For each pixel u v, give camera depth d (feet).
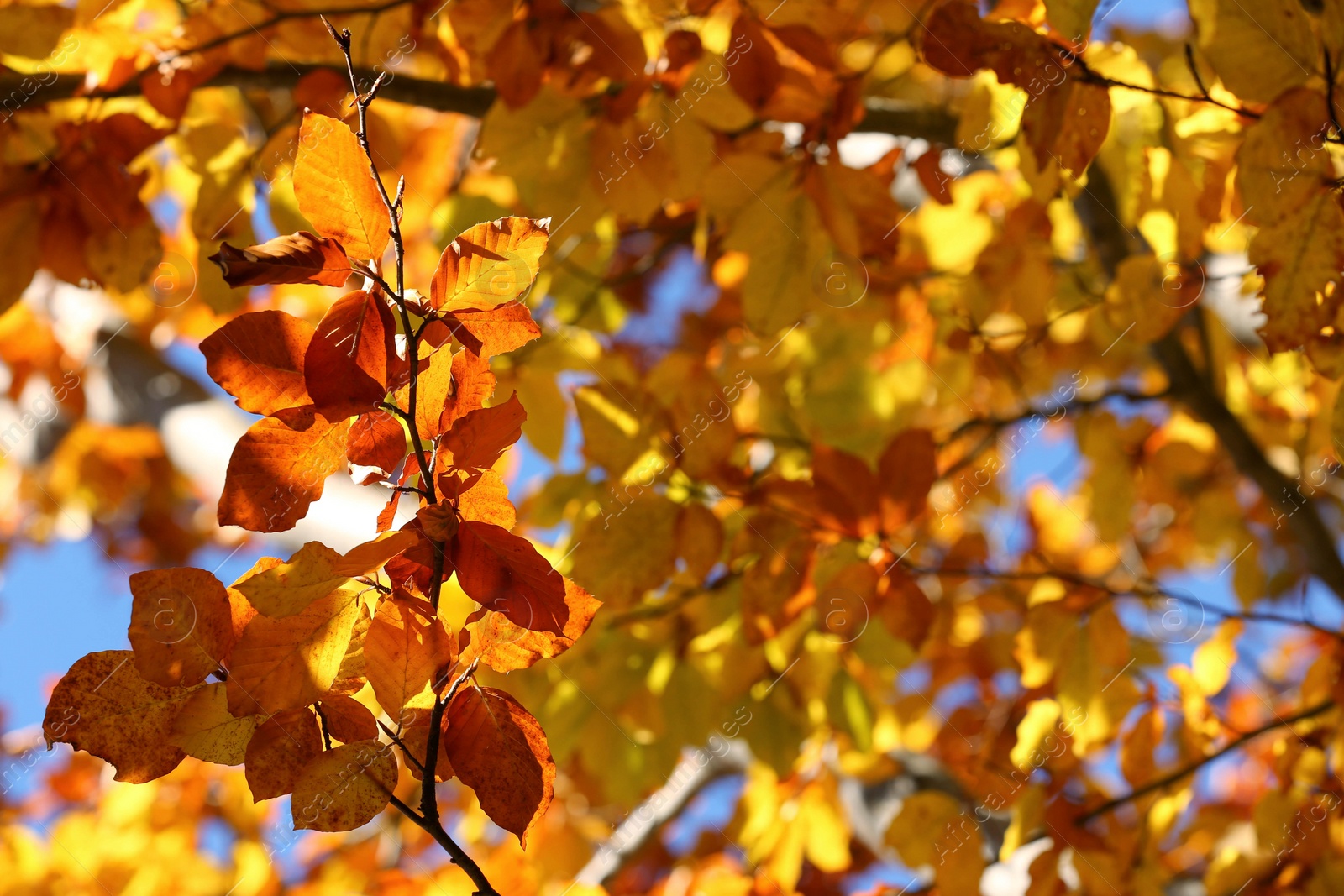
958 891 6.13
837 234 5.52
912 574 5.41
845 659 6.70
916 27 5.08
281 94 7.32
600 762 6.94
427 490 3.90
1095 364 9.91
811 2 5.08
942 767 7.87
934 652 9.59
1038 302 7.20
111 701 3.94
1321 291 4.58
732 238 5.59
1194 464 8.02
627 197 5.58
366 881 7.84
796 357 7.64
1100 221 6.64
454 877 5.98
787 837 7.39
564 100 5.39
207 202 5.64
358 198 3.88
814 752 7.54
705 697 6.75
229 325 3.87
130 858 8.38
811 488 5.33
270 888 8.13
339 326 3.88
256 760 3.93
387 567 3.91
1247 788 9.72
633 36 5.21
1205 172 5.15
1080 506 10.43
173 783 8.72
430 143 7.95
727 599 6.44
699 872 8.27
